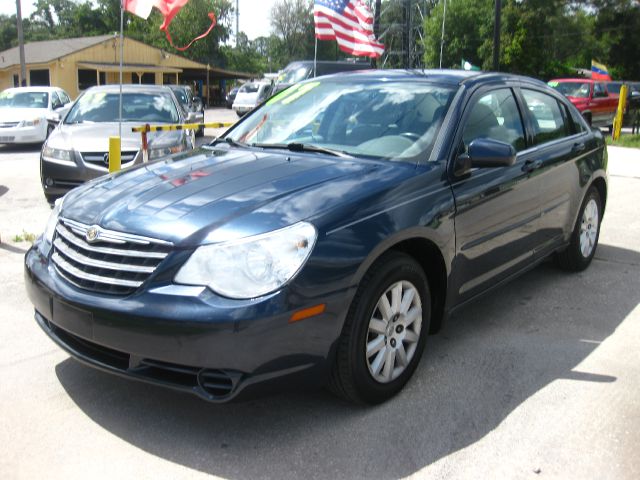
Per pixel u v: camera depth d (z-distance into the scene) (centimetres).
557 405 344
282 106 470
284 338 288
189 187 341
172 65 4766
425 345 383
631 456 299
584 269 580
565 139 524
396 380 346
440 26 4497
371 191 334
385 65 3444
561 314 475
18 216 772
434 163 373
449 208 364
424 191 355
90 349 323
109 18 7594
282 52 8288
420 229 342
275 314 283
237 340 280
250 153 405
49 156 802
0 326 438
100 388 357
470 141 402
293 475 285
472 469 289
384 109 420
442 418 330
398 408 339
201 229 299
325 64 1892
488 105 434
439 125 394
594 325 455
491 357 402
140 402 343
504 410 338
